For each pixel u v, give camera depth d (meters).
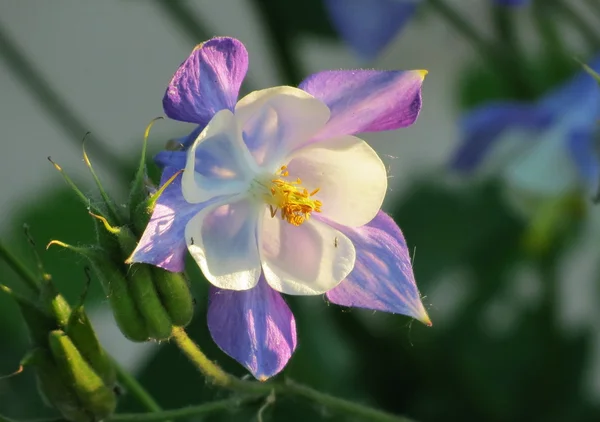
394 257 0.45
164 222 0.43
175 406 0.53
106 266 0.43
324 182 0.45
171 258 0.43
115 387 0.46
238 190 0.44
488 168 0.56
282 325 0.44
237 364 0.52
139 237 0.43
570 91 0.52
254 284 0.44
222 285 0.44
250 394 0.46
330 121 0.44
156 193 0.42
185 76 0.43
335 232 0.45
